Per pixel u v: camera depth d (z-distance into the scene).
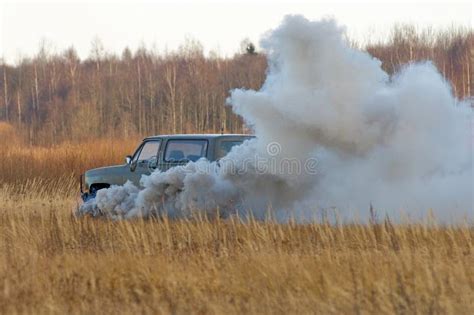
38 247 31.81
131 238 31.81
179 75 184.75
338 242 30.94
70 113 181.25
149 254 29.03
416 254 27.28
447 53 154.25
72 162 71.75
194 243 31.89
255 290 24.38
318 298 23.25
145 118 173.38
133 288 24.64
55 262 28.12
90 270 26.81
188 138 43.91
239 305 23.05
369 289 23.73
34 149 82.94
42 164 71.31
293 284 24.38
